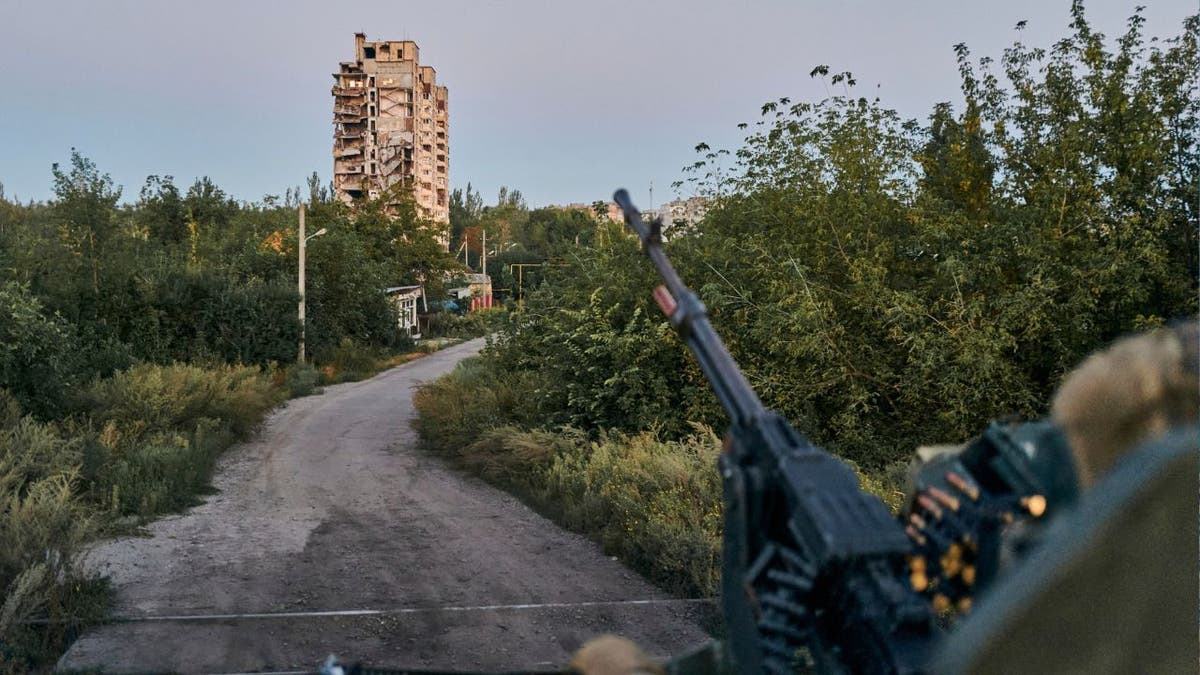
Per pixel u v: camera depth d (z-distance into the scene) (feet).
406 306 169.68
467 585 29.45
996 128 40.29
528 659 22.66
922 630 2.54
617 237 50.57
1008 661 1.55
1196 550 1.48
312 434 66.85
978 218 39.96
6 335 45.80
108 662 21.77
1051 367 36.78
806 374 39.11
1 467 33.83
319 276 117.70
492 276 269.23
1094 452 2.12
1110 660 1.47
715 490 34.01
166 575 29.81
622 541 32.99
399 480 49.60
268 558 32.58
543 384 52.65
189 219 146.10
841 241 41.04
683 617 25.99
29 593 23.06
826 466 2.97
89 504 37.63
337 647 23.32
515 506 42.70
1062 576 1.51
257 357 94.07
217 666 21.68
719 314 41.70
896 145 43.19
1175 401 1.97
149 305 80.64
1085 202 36.04
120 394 56.03
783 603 2.77
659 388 43.86
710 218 48.88
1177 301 35.70
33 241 75.97
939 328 37.81
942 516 3.02
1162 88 37.22
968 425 35.96
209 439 56.08
